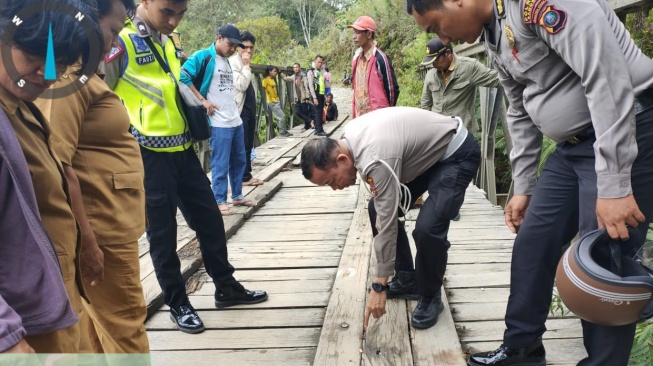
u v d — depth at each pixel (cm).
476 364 208
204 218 259
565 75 158
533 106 169
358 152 211
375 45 418
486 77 391
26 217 104
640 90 148
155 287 286
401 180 232
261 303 283
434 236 229
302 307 278
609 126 143
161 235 240
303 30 4238
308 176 219
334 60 2728
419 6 173
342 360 217
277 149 834
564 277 153
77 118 149
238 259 354
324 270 329
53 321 108
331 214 463
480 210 446
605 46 140
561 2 143
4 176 102
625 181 145
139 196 174
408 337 235
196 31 3138
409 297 273
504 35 163
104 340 172
